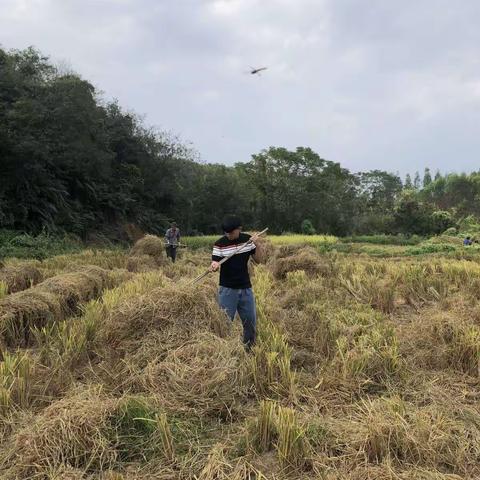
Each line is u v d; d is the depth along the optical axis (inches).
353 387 169.8
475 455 133.5
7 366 163.0
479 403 167.5
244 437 136.8
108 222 1119.6
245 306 215.0
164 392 158.1
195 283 215.0
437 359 197.9
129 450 131.9
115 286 344.8
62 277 308.0
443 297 324.8
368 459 129.6
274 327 218.7
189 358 170.9
